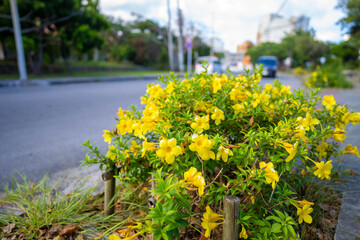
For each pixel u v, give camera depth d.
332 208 2.02
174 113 1.84
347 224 1.81
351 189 2.23
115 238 1.34
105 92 9.98
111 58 42.94
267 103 1.96
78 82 14.59
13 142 4.04
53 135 4.35
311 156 2.04
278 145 1.52
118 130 1.87
